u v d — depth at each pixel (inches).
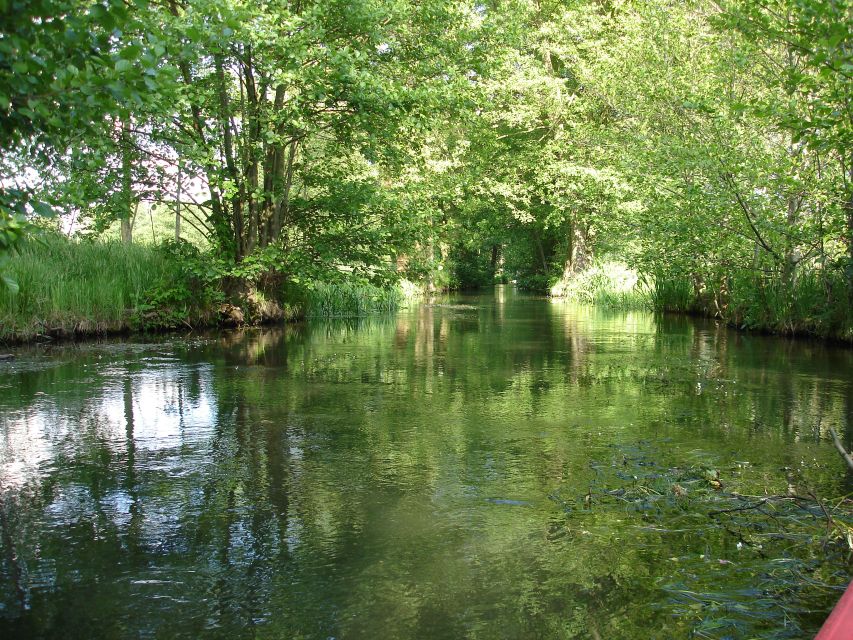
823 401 264.8
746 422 231.1
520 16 636.1
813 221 430.6
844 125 275.6
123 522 145.1
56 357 374.3
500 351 408.5
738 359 376.8
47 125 116.6
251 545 134.2
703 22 551.2
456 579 120.8
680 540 136.6
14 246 110.7
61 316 454.9
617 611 110.0
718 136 470.6
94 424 227.5
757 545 134.1
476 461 188.1
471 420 234.8
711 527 143.1
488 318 657.0
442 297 1085.8
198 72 448.5
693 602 112.4
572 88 931.3
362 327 560.1
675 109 541.0
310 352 401.4
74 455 192.5
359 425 227.5
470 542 135.7
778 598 113.8
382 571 123.7
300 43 397.7
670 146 497.0
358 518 147.8
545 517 148.6
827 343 451.5
